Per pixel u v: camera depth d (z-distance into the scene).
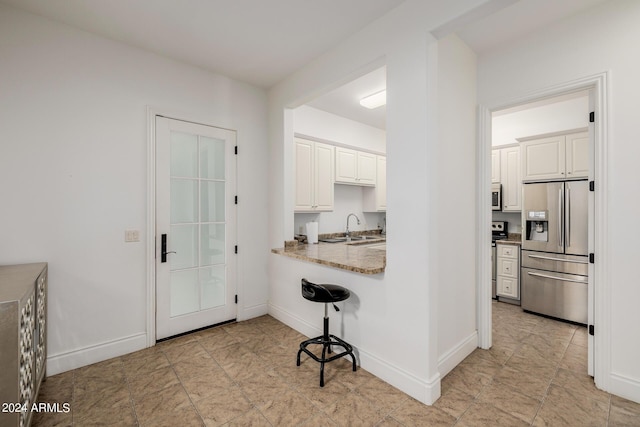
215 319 3.05
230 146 3.13
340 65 2.46
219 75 3.04
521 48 2.36
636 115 1.82
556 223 3.38
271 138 3.37
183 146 2.83
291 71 2.98
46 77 2.13
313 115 3.98
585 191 3.18
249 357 2.43
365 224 5.38
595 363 2.00
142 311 2.57
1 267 1.94
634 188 1.82
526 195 3.64
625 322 1.86
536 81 2.28
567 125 3.79
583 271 3.18
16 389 1.27
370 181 4.92
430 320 1.84
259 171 3.37
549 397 1.90
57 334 2.18
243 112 3.23
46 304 2.06
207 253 2.99
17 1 1.95
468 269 2.51
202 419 1.71
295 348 2.60
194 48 2.55
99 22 2.19
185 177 2.83
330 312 2.58
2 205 1.99
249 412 1.76
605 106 1.92
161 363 2.32
